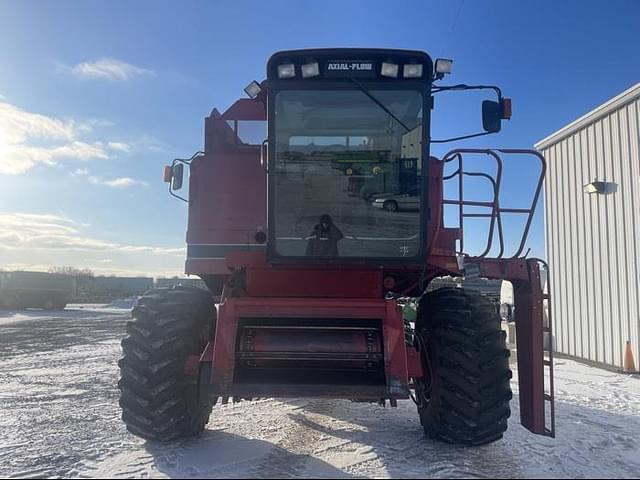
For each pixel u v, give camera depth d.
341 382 4.61
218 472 4.29
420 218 5.00
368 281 5.21
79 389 8.33
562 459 4.76
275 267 5.21
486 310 5.11
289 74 4.90
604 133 11.10
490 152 5.34
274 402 7.15
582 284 11.93
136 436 5.25
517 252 5.38
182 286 5.41
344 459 4.66
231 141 6.47
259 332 4.82
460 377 4.88
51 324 23.41
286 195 5.02
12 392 8.07
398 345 4.66
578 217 12.09
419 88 4.92
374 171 5.01
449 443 5.07
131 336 4.94
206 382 4.76
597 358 11.31
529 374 5.26
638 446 5.24
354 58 4.91
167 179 5.74
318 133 5.00
